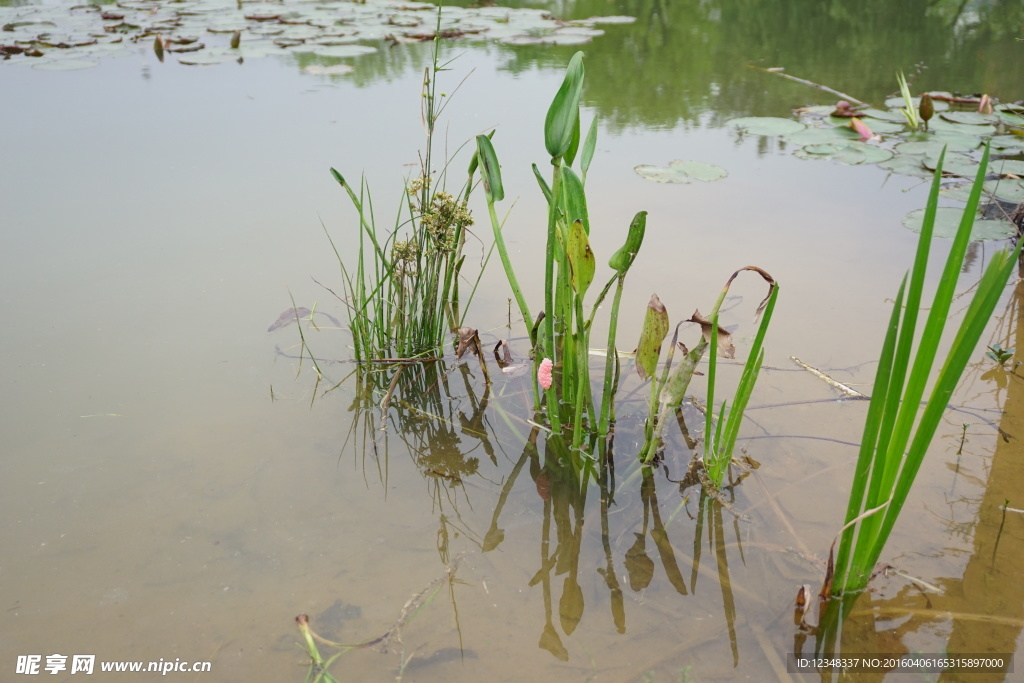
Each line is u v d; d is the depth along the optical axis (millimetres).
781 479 1227
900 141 2293
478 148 1242
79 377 1387
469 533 1175
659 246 1727
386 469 1263
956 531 1148
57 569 1117
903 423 1004
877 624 1058
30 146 2180
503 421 1355
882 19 4191
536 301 1578
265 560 1133
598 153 2221
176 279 1617
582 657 1037
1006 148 2193
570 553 1151
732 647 1043
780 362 1419
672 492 1226
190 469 1244
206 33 3857
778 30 4004
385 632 1059
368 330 1424
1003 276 940
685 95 2846
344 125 2361
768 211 1874
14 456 1251
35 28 3922
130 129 2338
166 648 1043
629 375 1432
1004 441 1263
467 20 4223
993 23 3951
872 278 1620
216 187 1942
